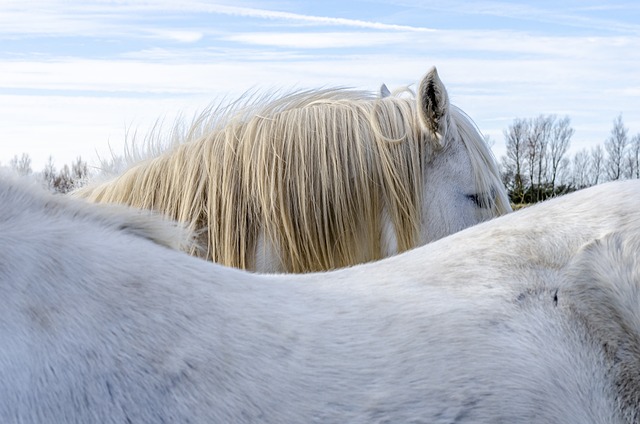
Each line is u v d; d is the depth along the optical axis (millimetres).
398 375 1351
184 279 1409
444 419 1315
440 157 3037
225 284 1456
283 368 1303
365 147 2875
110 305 1288
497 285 1598
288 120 2906
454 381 1362
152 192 2834
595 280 1605
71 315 1245
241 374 1269
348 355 1368
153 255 1443
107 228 1492
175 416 1203
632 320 1565
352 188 2838
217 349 1288
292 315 1431
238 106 3150
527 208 1895
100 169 3129
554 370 1438
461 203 3029
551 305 1561
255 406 1236
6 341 1171
